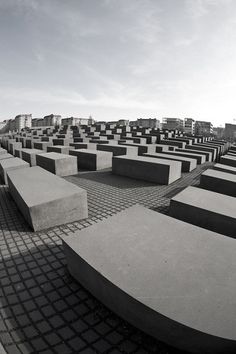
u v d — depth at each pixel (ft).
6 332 7.80
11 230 14.99
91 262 8.30
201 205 15.05
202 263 8.30
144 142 67.92
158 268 8.00
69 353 7.02
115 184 27.43
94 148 51.16
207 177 22.99
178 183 28.48
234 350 5.89
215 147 62.95
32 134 111.96
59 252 12.53
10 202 20.47
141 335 7.50
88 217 17.20
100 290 8.37
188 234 10.19
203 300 6.74
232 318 6.20
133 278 7.54
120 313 7.84
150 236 9.96
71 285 9.91
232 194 21.93
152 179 28.53
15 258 12.00
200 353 6.39
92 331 7.73
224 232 13.99
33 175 21.22
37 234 14.49
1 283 10.16
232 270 8.00
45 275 10.63
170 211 16.24
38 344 7.34
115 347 7.16
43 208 14.67
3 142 85.40
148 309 6.56
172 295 6.89
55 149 43.27
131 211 12.43
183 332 6.19
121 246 9.22
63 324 8.03
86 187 25.86
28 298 9.26
